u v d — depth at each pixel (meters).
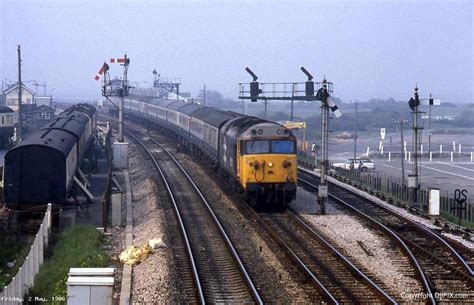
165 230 48.94
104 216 49.84
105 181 78.25
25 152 53.66
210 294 33.88
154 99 157.88
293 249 43.53
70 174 58.28
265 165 56.72
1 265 41.25
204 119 90.12
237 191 63.84
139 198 66.50
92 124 99.88
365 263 39.62
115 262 41.09
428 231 48.81
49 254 43.78
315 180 81.50
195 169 88.19
